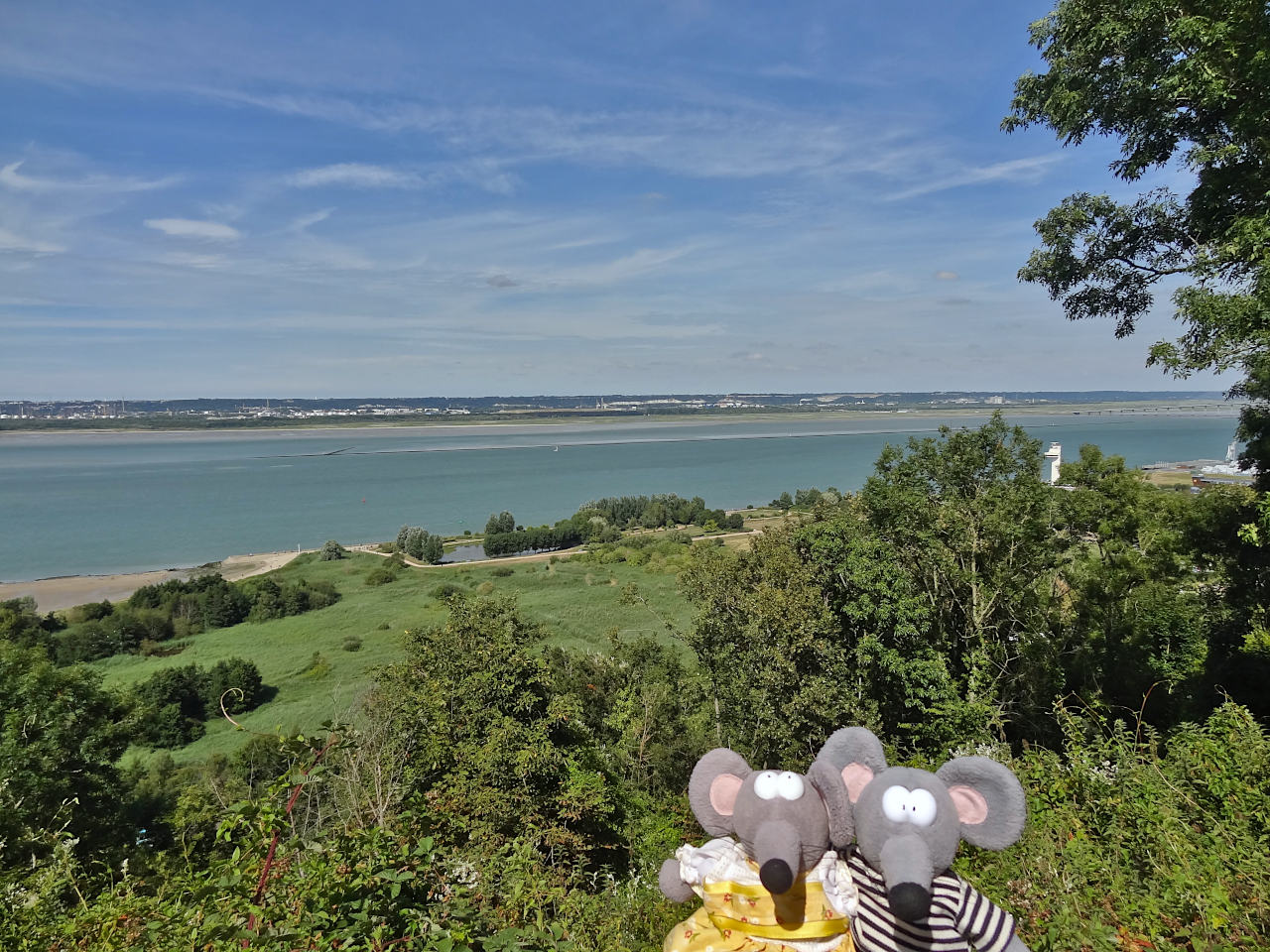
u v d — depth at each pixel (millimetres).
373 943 3516
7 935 4645
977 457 22031
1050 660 19672
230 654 58438
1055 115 13039
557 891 6238
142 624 62906
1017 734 18797
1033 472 21359
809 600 20734
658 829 16406
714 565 22734
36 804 16469
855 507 24109
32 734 19453
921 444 23109
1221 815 5766
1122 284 15344
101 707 21594
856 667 20984
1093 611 21266
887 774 2500
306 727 39875
